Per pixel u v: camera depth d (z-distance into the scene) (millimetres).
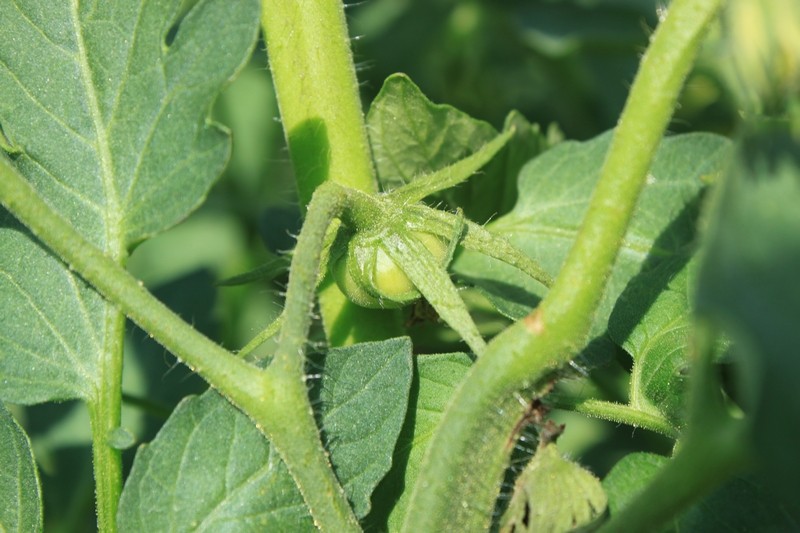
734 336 206
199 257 383
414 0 396
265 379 243
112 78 260
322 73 277
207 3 254
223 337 344
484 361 238
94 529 333
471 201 304
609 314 276
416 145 293
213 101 251
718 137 286
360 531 246
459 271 287
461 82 388
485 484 242
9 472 257
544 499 240
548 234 292
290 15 276
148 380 337
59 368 260
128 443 257
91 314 261
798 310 204
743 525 241
